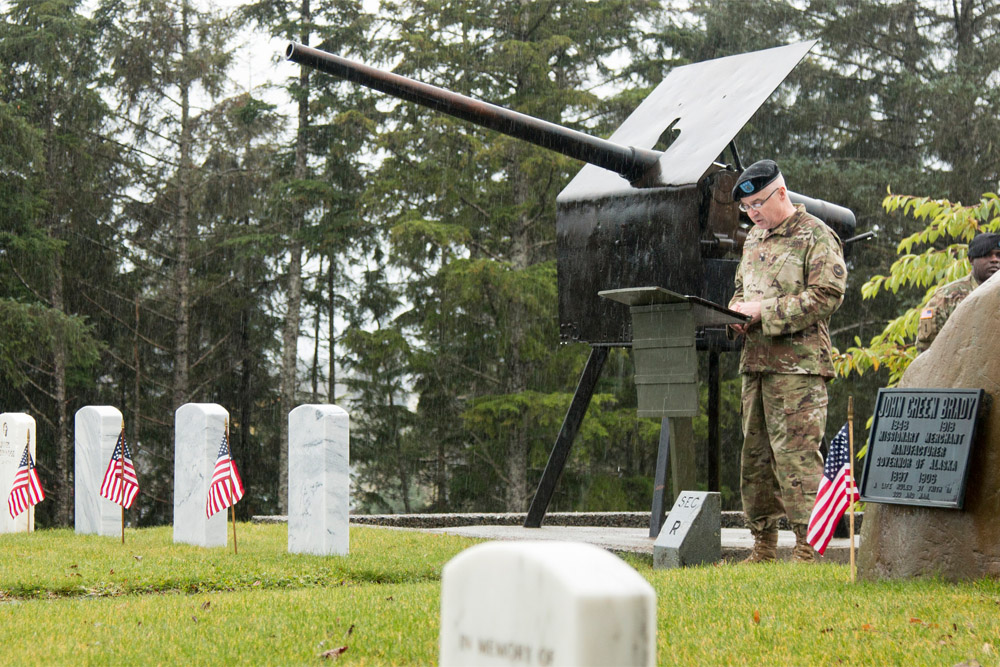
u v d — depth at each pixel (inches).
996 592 229.0
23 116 1139.3
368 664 199.6
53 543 450.9
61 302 1183.6
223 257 1325.0
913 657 183.6
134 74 1235.9
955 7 1185.4
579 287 438.6
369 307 1370.6
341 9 1323.8
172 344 1312.7
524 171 1079.6
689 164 403.9
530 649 93.9
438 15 1202.6
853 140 1188.5
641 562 378.3
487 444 1179.9
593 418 1071.0
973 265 344.5
